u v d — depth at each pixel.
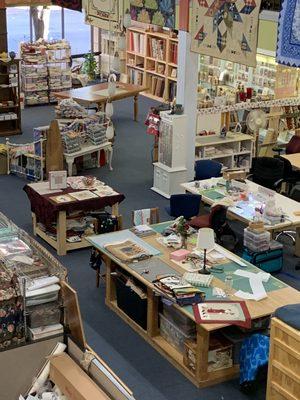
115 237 9.00
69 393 5.32
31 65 18.53
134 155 14.90
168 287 7.57
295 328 6.16
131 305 8.35
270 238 9.70
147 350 7.98
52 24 22.62
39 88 18.75
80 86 19.84
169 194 12.49
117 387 5.17
